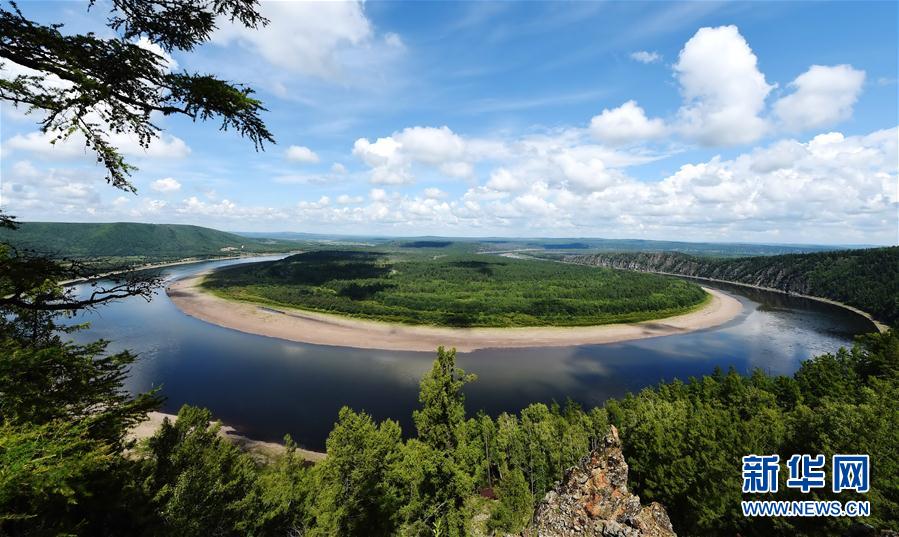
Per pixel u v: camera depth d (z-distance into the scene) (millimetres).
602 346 116188
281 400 72375
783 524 28906
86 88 9523
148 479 23156
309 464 51094
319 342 115250
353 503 29438
